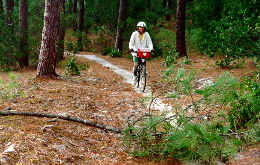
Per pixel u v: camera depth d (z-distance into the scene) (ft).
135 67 27.25
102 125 14.79
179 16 48.11
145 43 26.66
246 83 12.94
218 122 11.90
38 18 44.24
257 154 10.51
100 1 95.86
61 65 44.01
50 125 13.42
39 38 44.04
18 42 43.14
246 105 12.65
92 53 79.82
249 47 33.42
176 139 10.96
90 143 12.57
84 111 17.22
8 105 16.92
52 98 19.29
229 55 34.30
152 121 12.22
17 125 13.05
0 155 9.66
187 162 11.07
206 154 10.68
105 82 30.68
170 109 18.80
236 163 10.33
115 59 61.26
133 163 11.03
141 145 12.28
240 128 12.91
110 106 19.38
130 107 19.56
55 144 11.44
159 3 111.04
